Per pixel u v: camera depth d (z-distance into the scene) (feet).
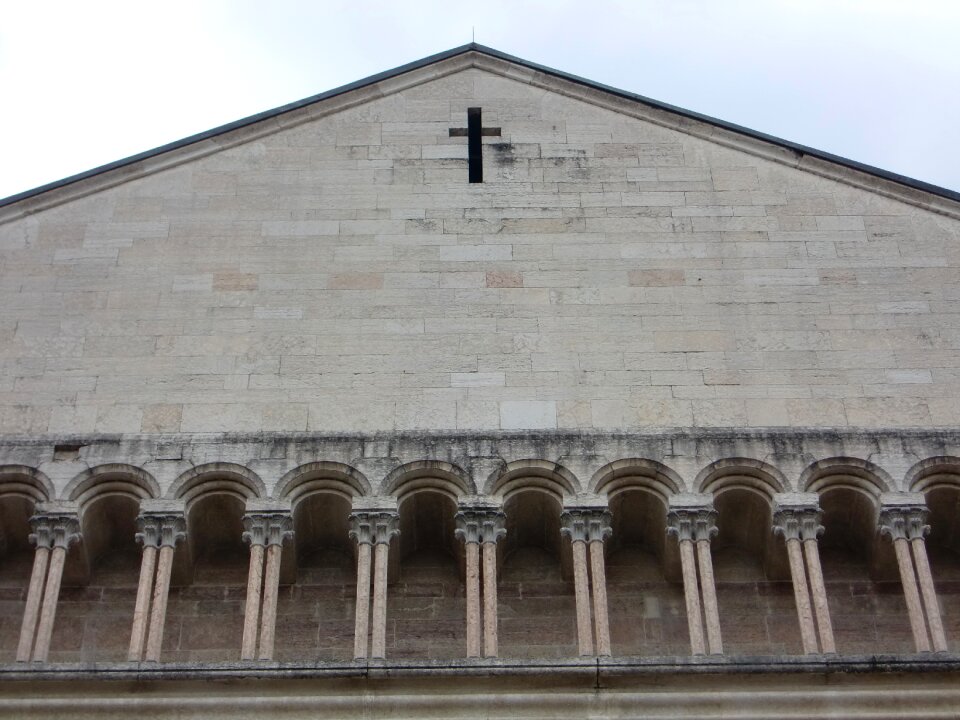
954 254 89.15
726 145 93.91
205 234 89.35
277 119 94.32
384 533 76.84
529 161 93.04
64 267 87.71
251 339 84.74
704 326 85.71
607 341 84.94
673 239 89.56
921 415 82.12
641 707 70.64
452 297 86.69
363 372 83.41
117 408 81.71
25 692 70.28
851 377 83.61
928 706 70.64
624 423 81.51
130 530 79.36
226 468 78.79
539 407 82.12
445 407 82.07
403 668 70.74
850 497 79.56
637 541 80.18
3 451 79.46
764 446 79.87
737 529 79.82
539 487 79.15
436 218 90.22
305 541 79.66
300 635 77.10
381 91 96.22
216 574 78.95
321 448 79.61
